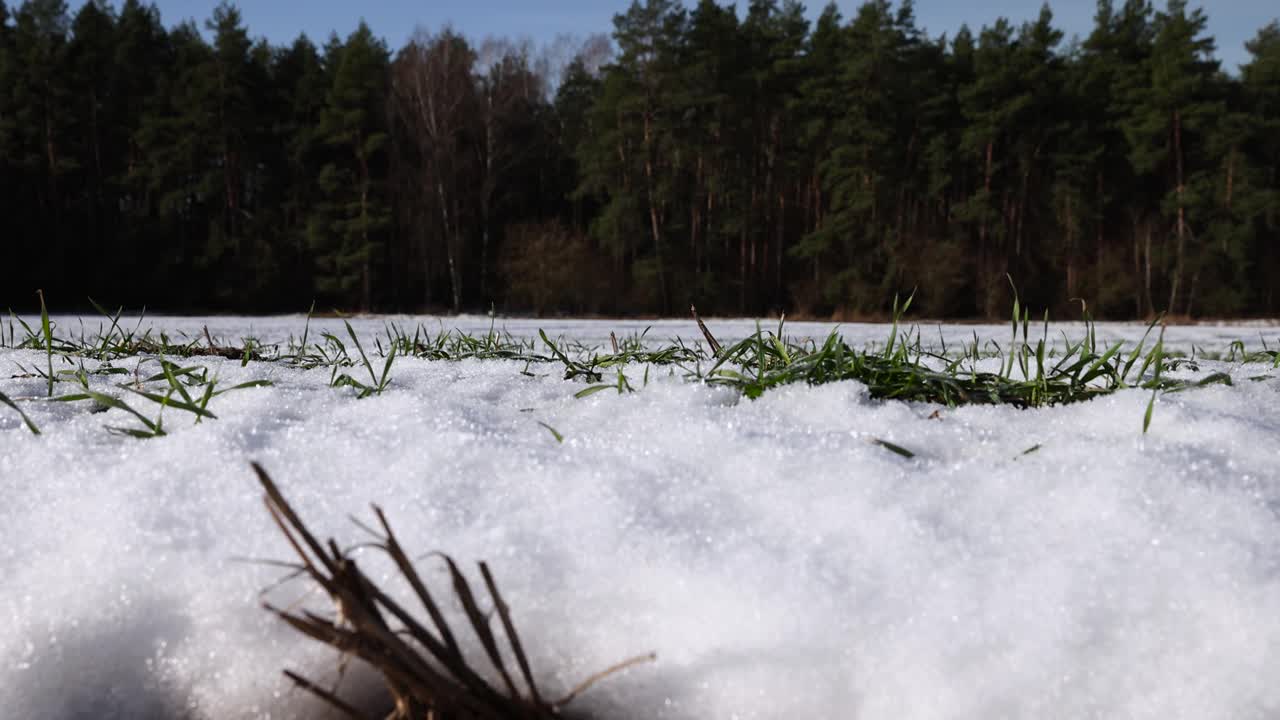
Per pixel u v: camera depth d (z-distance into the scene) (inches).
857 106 2185.0
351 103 2190.0
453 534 46.8
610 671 37.7
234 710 40.8
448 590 42.8
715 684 38.8
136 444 65.6
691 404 86.9
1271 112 2452.0
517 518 48.9
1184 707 36.0
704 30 2242.9
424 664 36.0
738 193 2325.3
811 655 38.7
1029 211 2415.1
